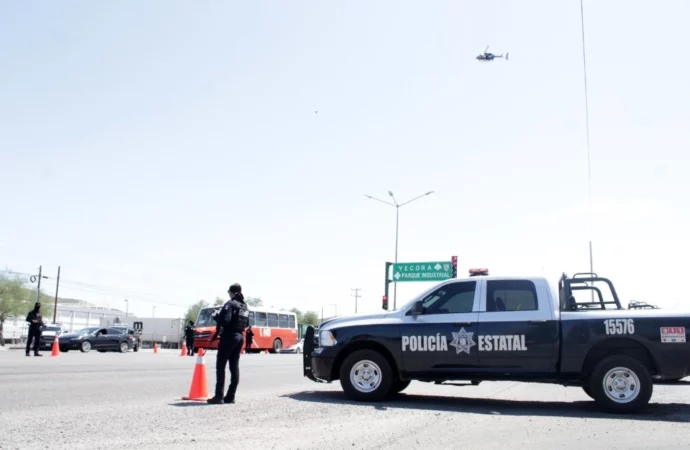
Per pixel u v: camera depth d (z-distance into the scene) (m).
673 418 9.10
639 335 9.65
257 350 41.44
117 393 11.23
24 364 18.36
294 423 8.08
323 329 11.05
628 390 9.55
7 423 7.75
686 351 9.51
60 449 6.30
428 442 7.03
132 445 6.54
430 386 14.56
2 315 62.84
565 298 10.75
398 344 10.51
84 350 36.72
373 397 10.45
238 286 10.35
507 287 10.43
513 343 10.06
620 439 7.38
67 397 10.48
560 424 8.40
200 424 7.88
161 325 69.19
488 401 11.05
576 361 9.84
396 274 45.88
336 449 6.54
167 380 14.05
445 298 10.65
